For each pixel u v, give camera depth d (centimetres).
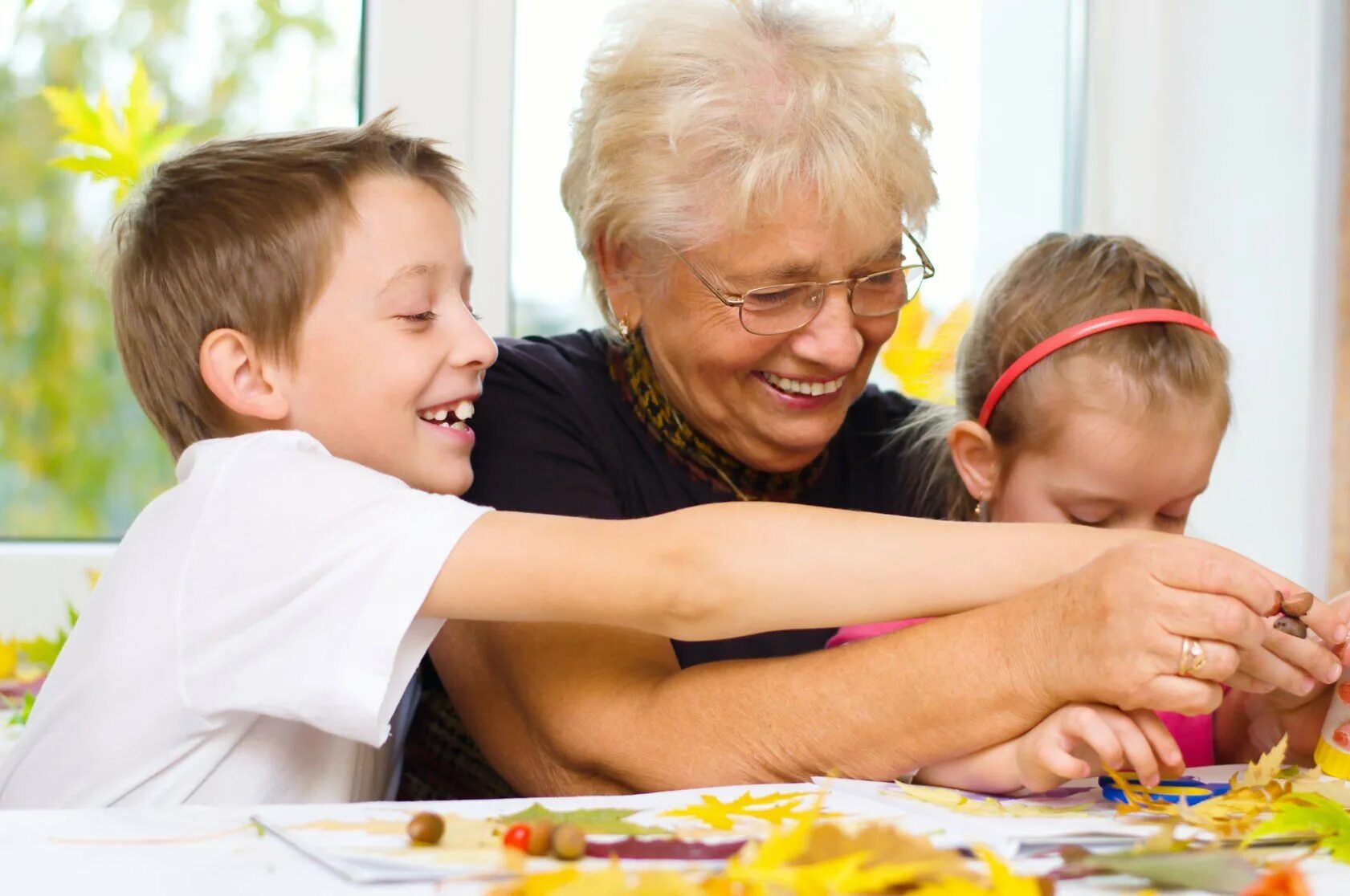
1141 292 124
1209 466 119
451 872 56
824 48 110
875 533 83
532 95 175
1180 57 194
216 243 101
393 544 81
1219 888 55
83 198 166
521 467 112
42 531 167
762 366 112
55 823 66
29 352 166
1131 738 75
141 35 168
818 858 53
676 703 87
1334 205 193
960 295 192
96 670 86
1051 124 197
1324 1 191
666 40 110
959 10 193
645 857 59
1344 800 74
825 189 105
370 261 101
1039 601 78
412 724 119
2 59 165
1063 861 59
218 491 86
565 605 81
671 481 120
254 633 82
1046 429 119
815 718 81
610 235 115
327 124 173
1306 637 81
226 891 54
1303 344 193
